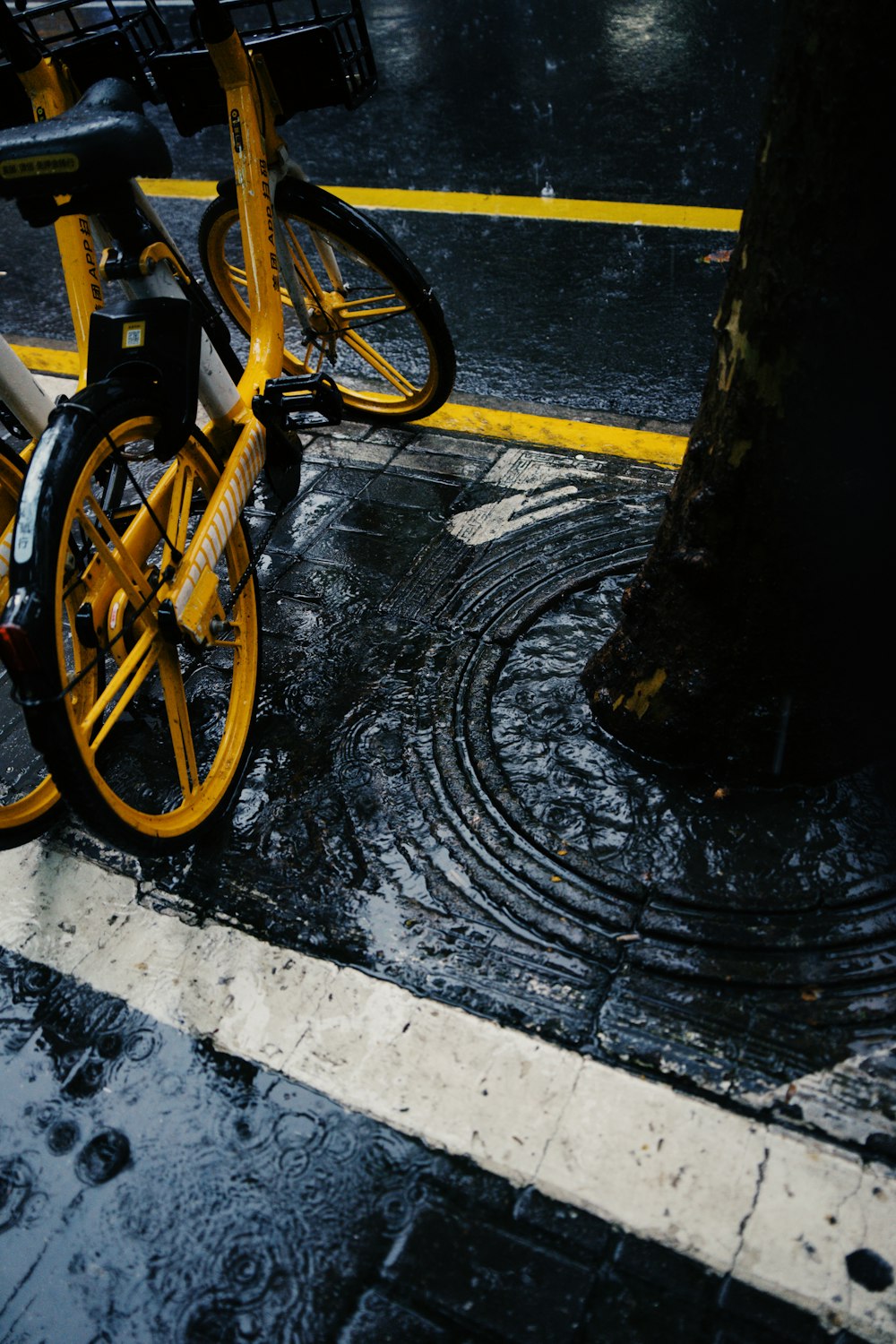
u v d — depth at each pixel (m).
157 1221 1.72
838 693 2.12
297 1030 1.96
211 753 2.57
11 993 2.10
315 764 2.49
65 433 1.83
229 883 2.24
